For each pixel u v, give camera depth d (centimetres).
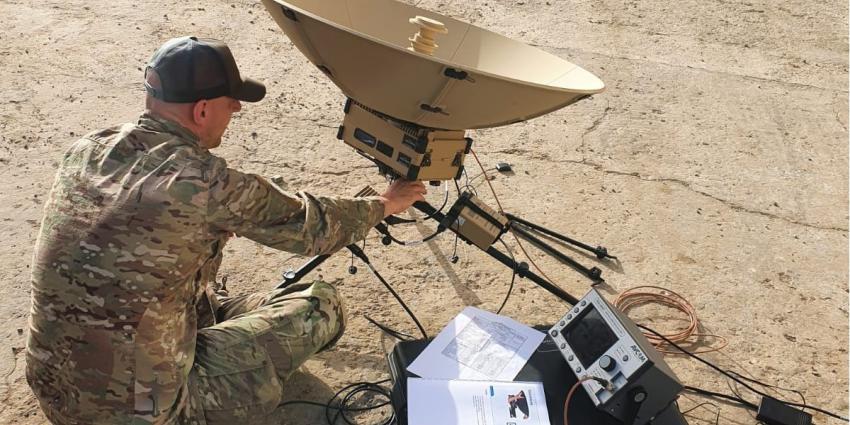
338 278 305
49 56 434
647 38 559
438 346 231
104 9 490
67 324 178
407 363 227
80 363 180
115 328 177
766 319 312
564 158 408
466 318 243
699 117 466
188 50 181
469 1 573
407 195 230
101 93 409
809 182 414
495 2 580
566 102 222
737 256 348
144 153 179
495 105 208
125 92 412
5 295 280
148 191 174
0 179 339
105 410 183
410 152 225
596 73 500
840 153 445
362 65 203
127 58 441
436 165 230
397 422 213
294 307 223
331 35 197
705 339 297
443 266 320
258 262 309
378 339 277
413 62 193
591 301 223
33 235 311
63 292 176
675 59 533
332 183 362
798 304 322
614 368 205
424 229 341
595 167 404
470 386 213
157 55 182
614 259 337
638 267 334
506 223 255
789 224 377
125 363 179
